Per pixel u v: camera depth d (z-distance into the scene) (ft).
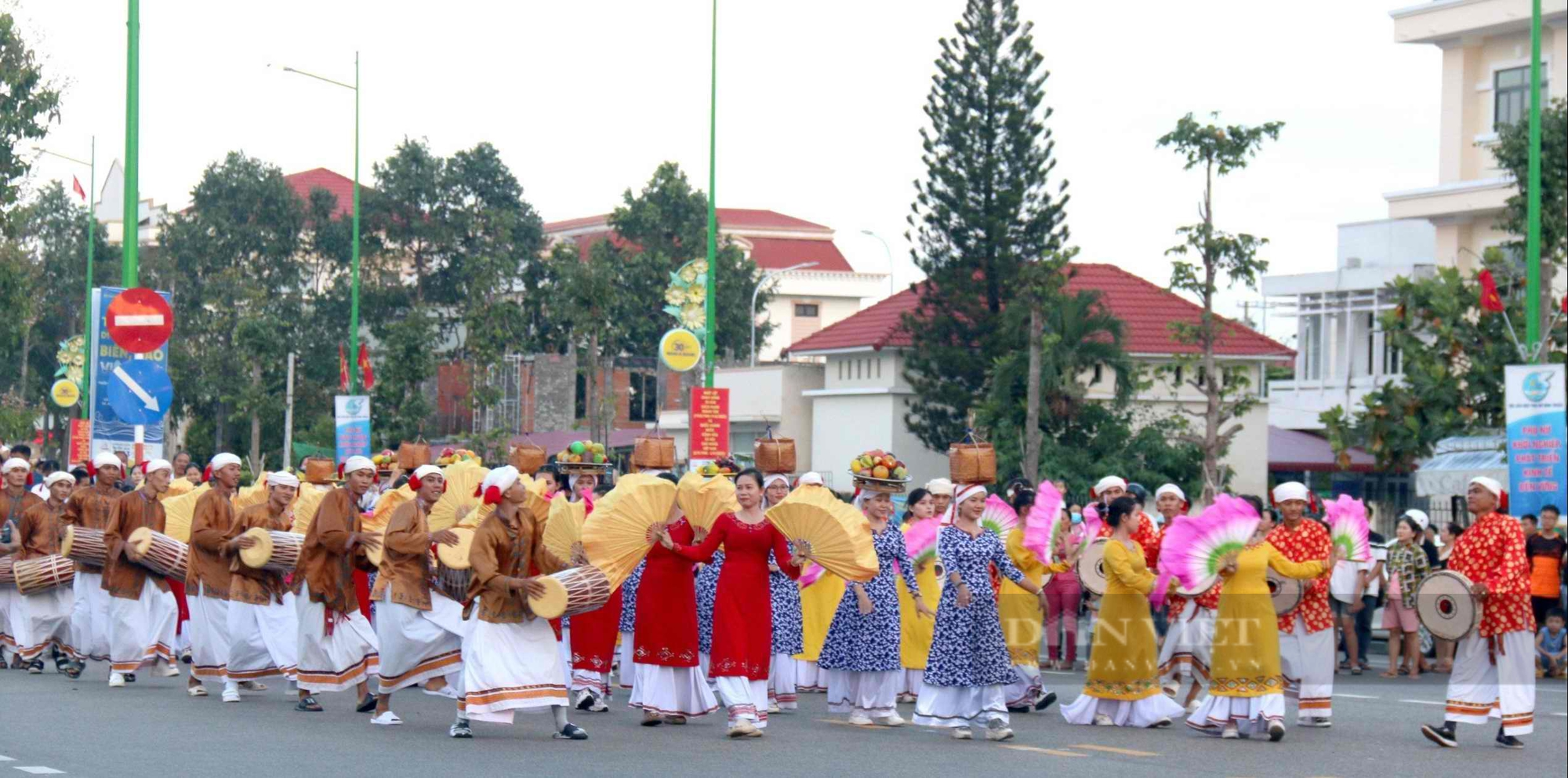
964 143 144.15
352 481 45.44
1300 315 169.17
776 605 49.11
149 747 37.58
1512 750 43.50
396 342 171.83
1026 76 144.15
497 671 39.75
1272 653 43.60
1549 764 40.88
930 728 45.34
